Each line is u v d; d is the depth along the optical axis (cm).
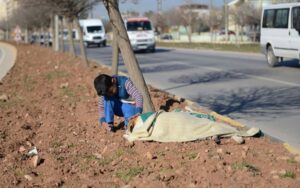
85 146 724
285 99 1205
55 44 4078
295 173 546
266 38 2058
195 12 6994
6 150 707
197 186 518
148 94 832
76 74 1842
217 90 1410
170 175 553
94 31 5572
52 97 1277
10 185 562
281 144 690
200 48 4172
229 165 577
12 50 4666
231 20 6919
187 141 689
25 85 1600
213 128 712
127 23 3684
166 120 718
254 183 518
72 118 953
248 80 1614
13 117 991
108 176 583
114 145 697
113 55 1296
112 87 766
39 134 825
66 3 2034
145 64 2519
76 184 560
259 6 5550
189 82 1636
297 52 1848
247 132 732
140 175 572
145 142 700
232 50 3522
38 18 4534
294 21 1858
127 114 782
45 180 578
